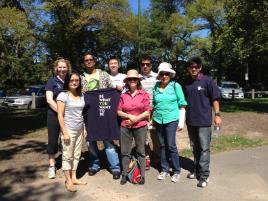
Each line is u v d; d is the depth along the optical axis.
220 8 17.78
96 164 3.67
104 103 3.50
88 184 3.39
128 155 3.42
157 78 3.43
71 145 3.24
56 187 3.30
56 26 15.34
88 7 14.66
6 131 6.07
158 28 20.59
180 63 20.75
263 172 3.78
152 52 20.45
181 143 5.02
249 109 9.80
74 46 15.91
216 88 3.31
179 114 3.40
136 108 3.34
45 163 3.96
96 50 17.20
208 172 3.36
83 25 14.71
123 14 15.34
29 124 6.89
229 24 10.31
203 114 3.30
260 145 5.05
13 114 9.07
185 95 3.40
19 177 3.52
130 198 3.08
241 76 23.56
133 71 3.35
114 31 15.55
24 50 13.98
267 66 22.41
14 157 4.20
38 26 14.84
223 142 5.13
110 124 3.50
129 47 19.03
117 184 3.39
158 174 3.67
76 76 3.23
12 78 15.41
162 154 3.52
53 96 3.45
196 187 3.33
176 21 19.94
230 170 3.83
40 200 3.02
